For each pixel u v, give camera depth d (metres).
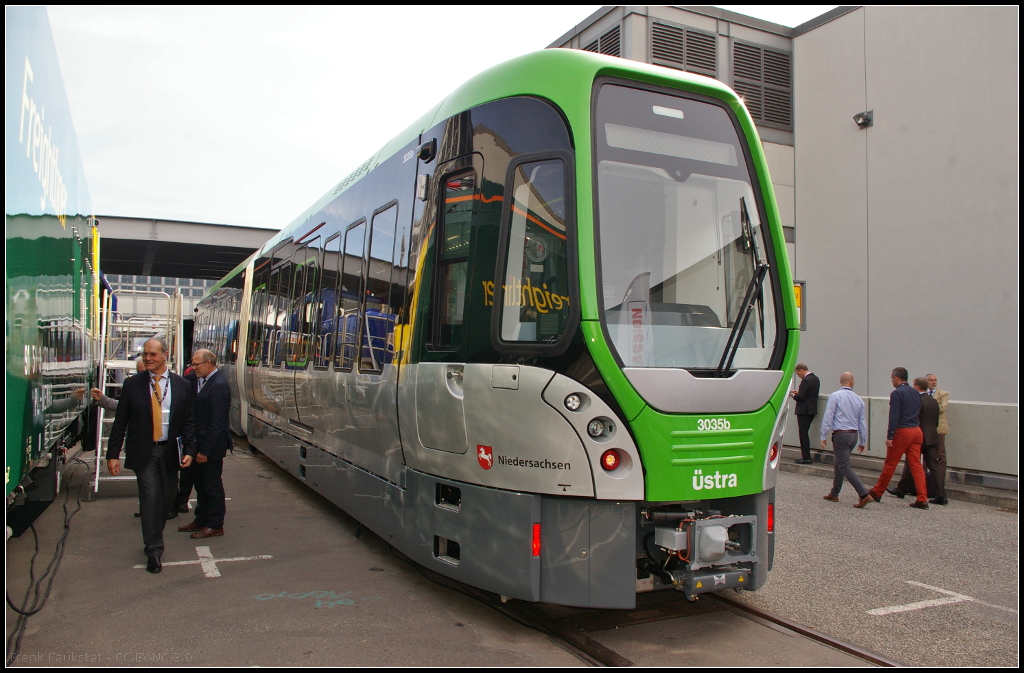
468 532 4.52
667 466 4.17
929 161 14.86
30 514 6.95
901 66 15.41
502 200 4.50
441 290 4.93
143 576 5.63
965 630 4.66
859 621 4.80
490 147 4.69
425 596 5.20
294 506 8.40
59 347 5.04
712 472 4.30
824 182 16.89
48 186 4.28
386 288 5.82
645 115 4.63
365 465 6.04
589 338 4.07
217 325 16.11
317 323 7.87
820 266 16.92
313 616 4.76
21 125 3.39
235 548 6.50
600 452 4.09
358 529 7.06
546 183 4.36
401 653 4.16
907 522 7.93
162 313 13.27
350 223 7.12
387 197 6.14
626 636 4.46
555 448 4.12
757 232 4.88
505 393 4.28
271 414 9.96
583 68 4.43
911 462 8.85
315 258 8.27
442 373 4.75
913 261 15.09
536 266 4.32
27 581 5.47
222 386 6.99
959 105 14.38
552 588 4.17
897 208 15.42
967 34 14.24
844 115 16.50
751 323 4.69
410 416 5.11
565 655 4.16
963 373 14.20
